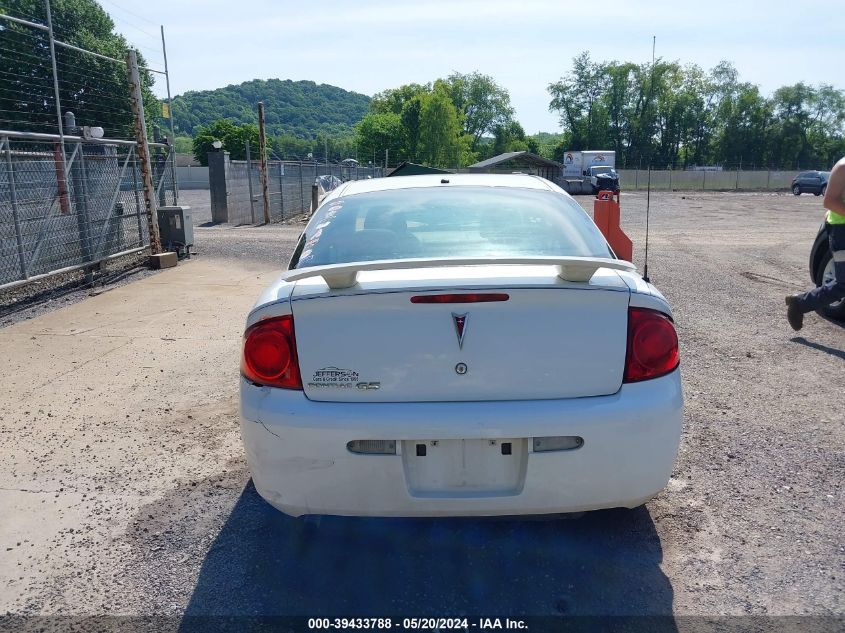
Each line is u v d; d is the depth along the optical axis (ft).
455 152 263.70
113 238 33.19
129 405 15.53
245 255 38.65
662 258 39.24
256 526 10.41
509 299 8.10
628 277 8.84
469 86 344.90
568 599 8.60
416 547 9.82
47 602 8.62
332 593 8.79
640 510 10.72
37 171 27.40
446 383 8.16
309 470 8.23
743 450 12.80
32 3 39.60
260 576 9.15
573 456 8.14
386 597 8.68
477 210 11.09
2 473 12.18
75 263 29.91
